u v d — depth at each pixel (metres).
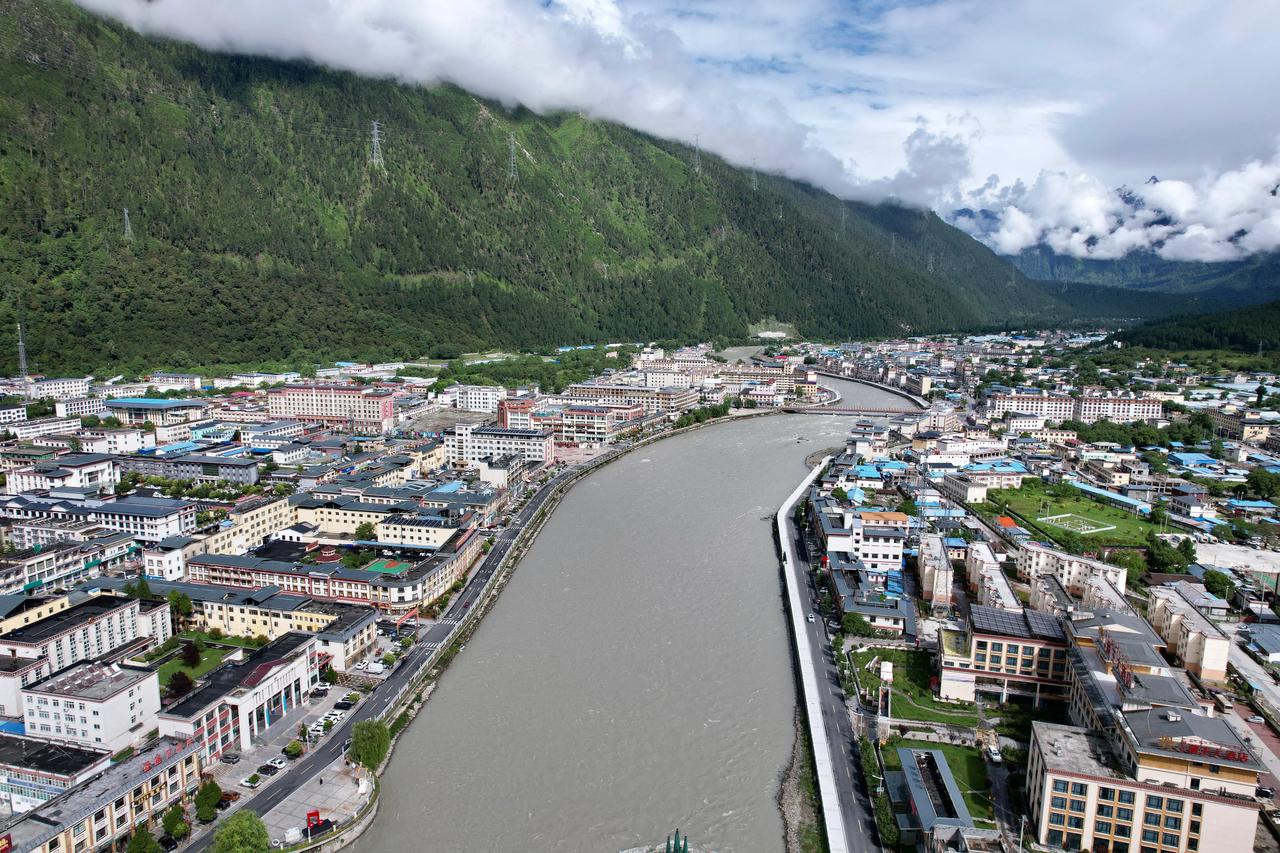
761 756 190.25
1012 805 169.25
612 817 168.25
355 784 174.88
